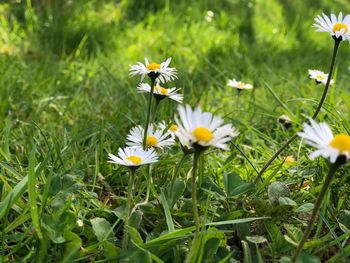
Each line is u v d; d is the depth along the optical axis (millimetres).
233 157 350
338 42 298
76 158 369
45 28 740
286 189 288
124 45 747
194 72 626
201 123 221
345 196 315
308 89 580
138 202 309
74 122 446
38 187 304
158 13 872
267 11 1032
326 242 278
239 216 280
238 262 247
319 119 405
